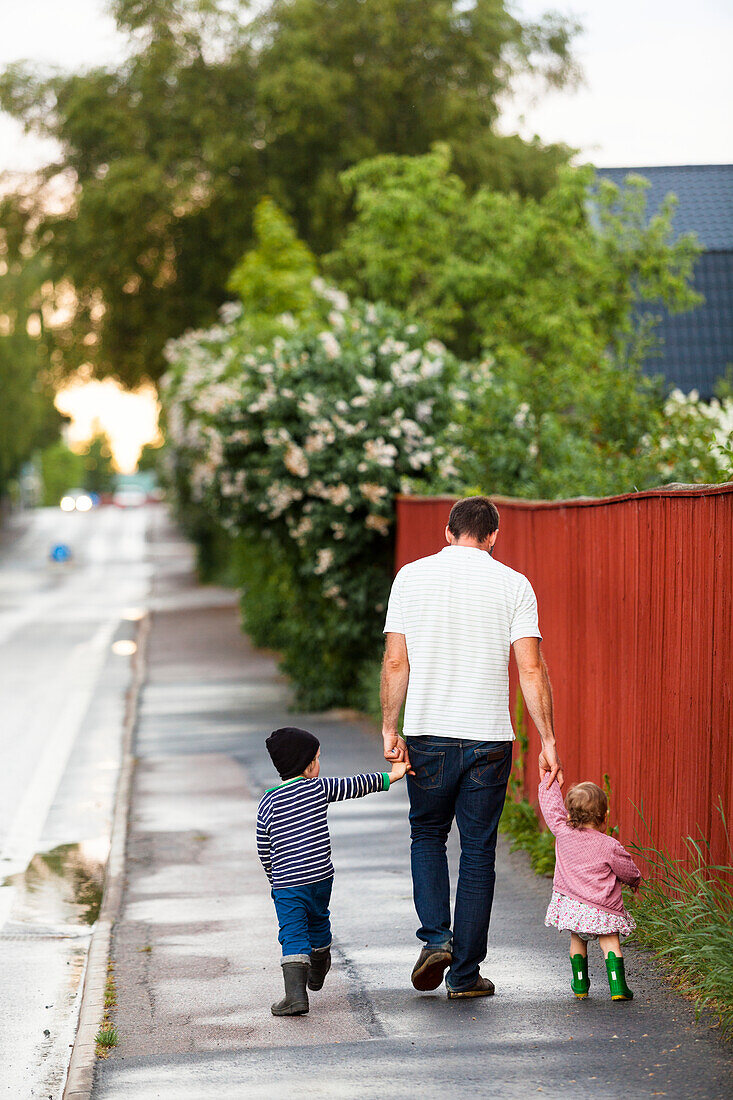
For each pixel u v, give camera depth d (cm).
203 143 4044
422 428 1720
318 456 1681
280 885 605
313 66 3866
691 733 645
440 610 605
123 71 4328
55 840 1163
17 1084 582
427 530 1470
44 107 4459
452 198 2836
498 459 1519
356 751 1462
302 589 1894
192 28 4169
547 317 2223
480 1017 575
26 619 3862
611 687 802
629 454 1357
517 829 974
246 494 1855
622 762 776
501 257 2517
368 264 2942
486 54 4062
